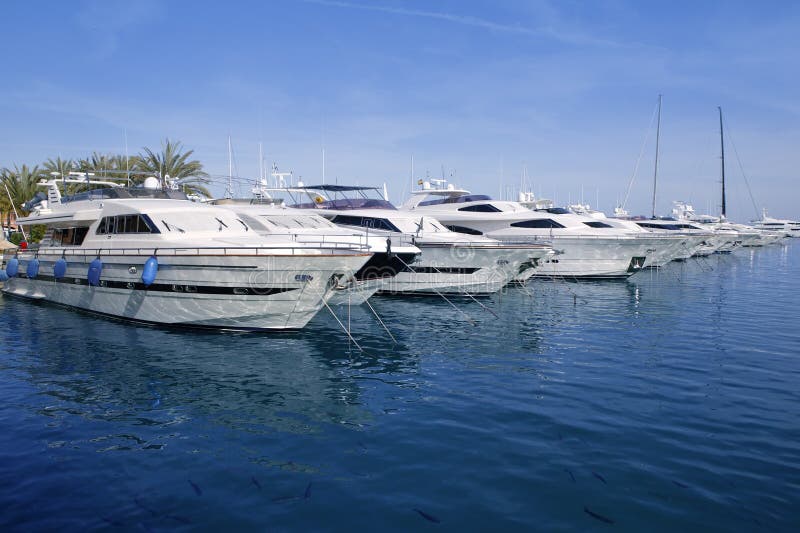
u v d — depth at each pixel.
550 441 6.96
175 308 13.26
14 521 5.10
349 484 5.84
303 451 6.68
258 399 8.63
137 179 23.17
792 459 6.43
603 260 25.95
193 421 7.67
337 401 8.55
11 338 12.62
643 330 14.20
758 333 13.84
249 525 5.05
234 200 22.00
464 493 5.64
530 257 19.73
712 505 5.39
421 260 19.94
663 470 6.14
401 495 5.60
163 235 13.39
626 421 7.66
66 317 15.40
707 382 9.55
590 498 5.54
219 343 12.20
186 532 4.94
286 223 17.38
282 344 12.19
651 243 27.84
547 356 11.43
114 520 5.13
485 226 26.81
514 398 8.69
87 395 8.75
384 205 23.52
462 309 17.67
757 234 50.94
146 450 6.69
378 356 11.35
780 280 27.44
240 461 6.39
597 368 10.49
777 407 8.25
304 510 5.31
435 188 30.28
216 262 12.46
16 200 36.25
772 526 5.04
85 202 16.67
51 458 6.45
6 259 21.41
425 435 7.18
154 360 10.81
